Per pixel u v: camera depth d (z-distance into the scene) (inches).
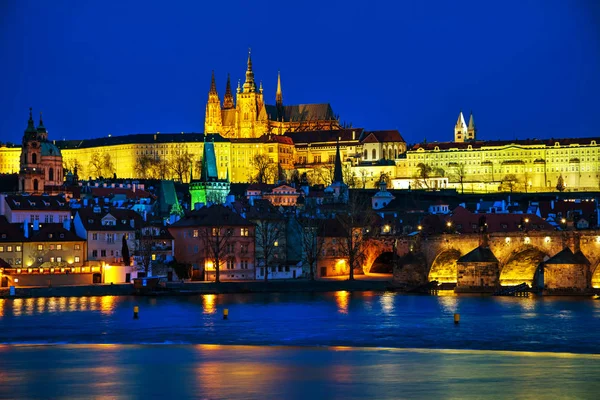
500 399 7411.4
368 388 7790.4
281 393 7637.8
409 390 7716.5
